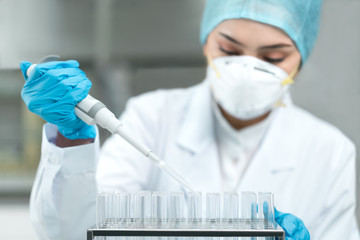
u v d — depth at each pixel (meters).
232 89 0.86
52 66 0.59
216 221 0.54
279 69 0.86
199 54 2.11
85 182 0.63
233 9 0.82
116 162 0.94
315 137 0.98
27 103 0.57
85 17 2.16
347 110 1.64
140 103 1.04
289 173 0.94
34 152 2.24
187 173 0.95
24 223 2.04
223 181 0.96
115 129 0.55
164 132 1.01
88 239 0.50
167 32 2.11
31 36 2.18
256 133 0.96
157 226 0.53
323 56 1.65
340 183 0.94
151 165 0.98
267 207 0.54
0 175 2.22
